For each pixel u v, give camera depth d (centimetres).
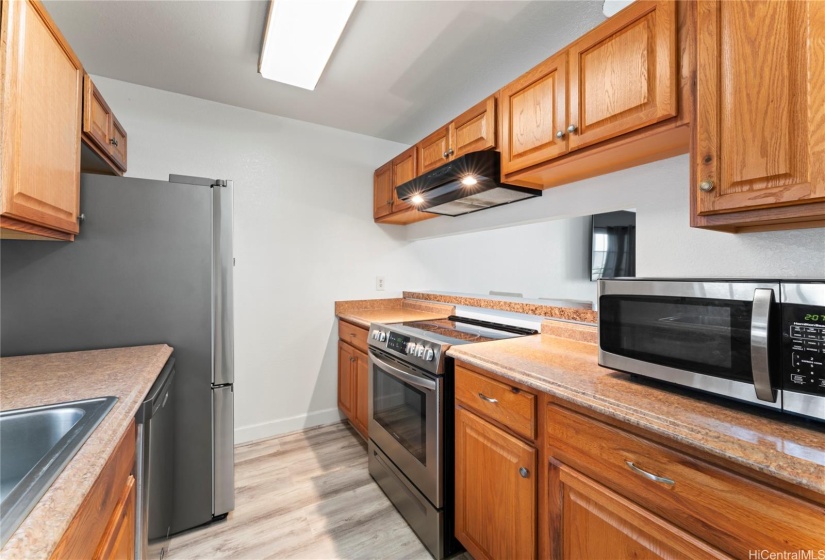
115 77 203
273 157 252
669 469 76
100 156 164
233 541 152
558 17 154
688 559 72
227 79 206
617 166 139
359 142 288
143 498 102
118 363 123
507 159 156
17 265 132
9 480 82
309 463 215
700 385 85
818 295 68
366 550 148
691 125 92
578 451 95
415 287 316
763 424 74
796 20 74
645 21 105
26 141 98
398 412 175
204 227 159
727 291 81
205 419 159
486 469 126
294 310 261
